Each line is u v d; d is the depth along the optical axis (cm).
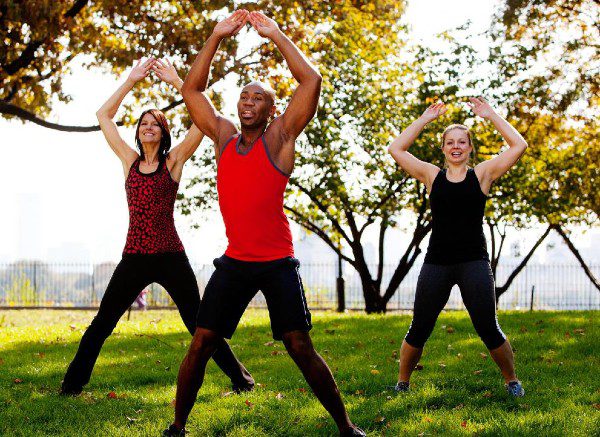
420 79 1955
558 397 516
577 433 412
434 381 586
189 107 422
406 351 528
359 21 1805
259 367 684
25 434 426
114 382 602
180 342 882
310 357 381
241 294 394
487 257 494
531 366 657
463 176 490
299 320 381
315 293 2444
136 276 509
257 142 388
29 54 1423
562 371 634
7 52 1387
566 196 2083
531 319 1062
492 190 1952
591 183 2081
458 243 488
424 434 417
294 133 391
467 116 1916
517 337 833
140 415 474
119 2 1409
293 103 388
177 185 517
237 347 825
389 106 1920
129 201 509
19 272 2620
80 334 1005
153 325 1132
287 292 382
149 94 1565
